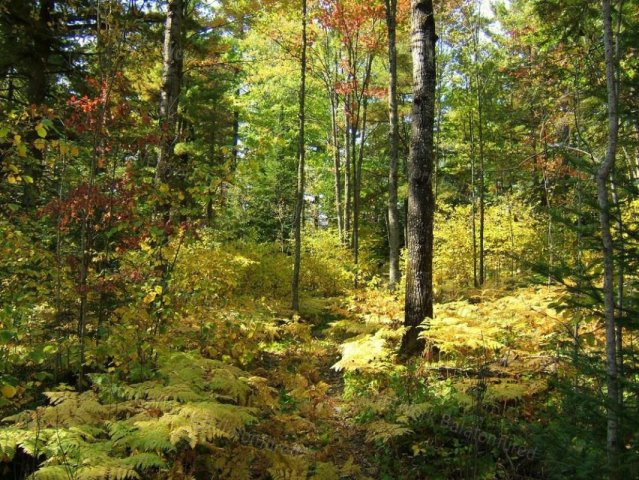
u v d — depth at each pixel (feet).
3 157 16.78
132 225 16.72
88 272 17.90
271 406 15.07
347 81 58.70
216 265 26.48
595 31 15.19
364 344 21.01
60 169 18.56
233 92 65.41
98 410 11.79
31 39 32.19
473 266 52.54
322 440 16.48
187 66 38.91
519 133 48.65
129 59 19.07
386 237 89.92
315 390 17.25
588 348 16.29
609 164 9.41
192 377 14.34
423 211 24.03
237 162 17.15
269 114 75.20
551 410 15.21
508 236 49.60
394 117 40.55
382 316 29.25
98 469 9.07
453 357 21.68
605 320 9.37
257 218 74.69
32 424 10.94
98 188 15.74
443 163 77.25
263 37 48.93
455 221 57.67
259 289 38.88
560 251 25.49
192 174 17.80
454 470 14.55
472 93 47.11
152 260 17.66
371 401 16.74
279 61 53.26
